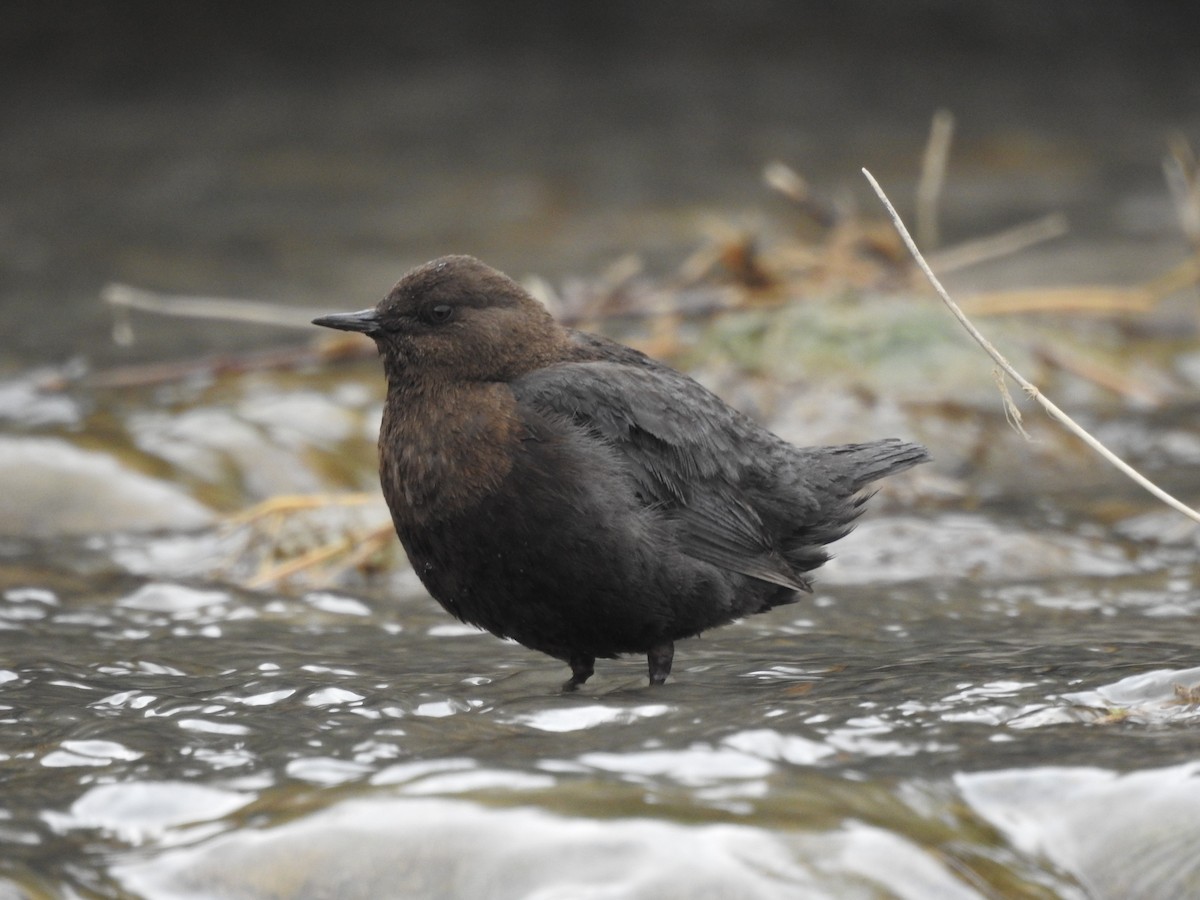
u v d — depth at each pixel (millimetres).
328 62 31484
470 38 33031
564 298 15820
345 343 14680
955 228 22172
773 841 5125
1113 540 10781
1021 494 12547
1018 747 5918
